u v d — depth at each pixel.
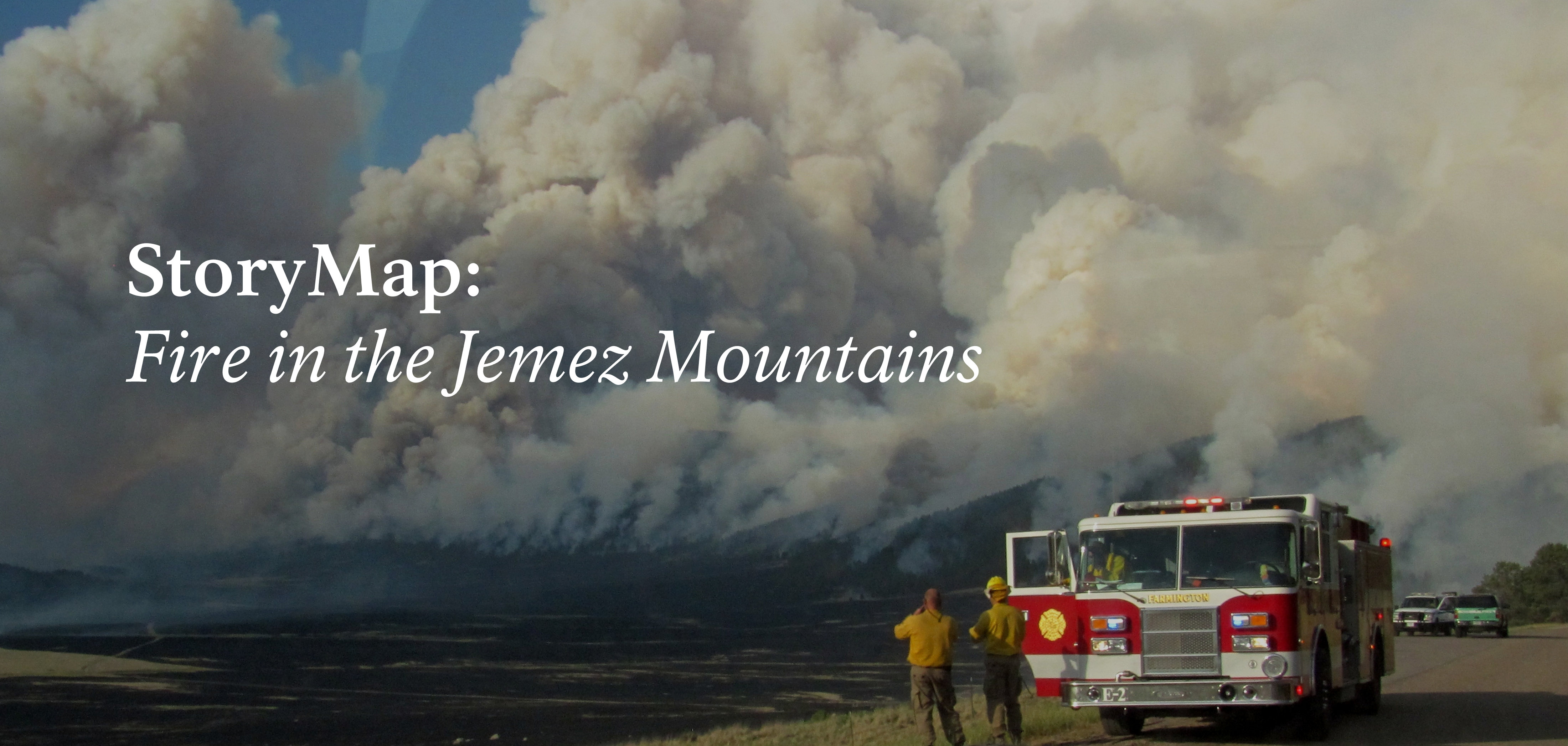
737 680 59.00
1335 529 13.59
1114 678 11.49
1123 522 12.02
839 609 144.62
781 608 151.75
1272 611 11.15
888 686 52.12
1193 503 12.59
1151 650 11.43
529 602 177.00
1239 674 11.12
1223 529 11.66
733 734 23.36
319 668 74.81
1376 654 14.91
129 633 118.88
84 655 86.62
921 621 11.02
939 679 10.96
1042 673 11.84
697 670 68.19
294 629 122.62
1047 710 14.72
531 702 49.69
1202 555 11.59
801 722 25.23
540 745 32.16
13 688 61.44
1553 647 33.66
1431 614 44.72
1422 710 15.12
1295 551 11.41
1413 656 28.97
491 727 38.81
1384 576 15.98
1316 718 11.84
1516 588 95.31
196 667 76.94
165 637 110.94
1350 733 12.70
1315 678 11.82
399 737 37.53
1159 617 11.45
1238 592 11.27
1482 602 42.84
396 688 59.97
